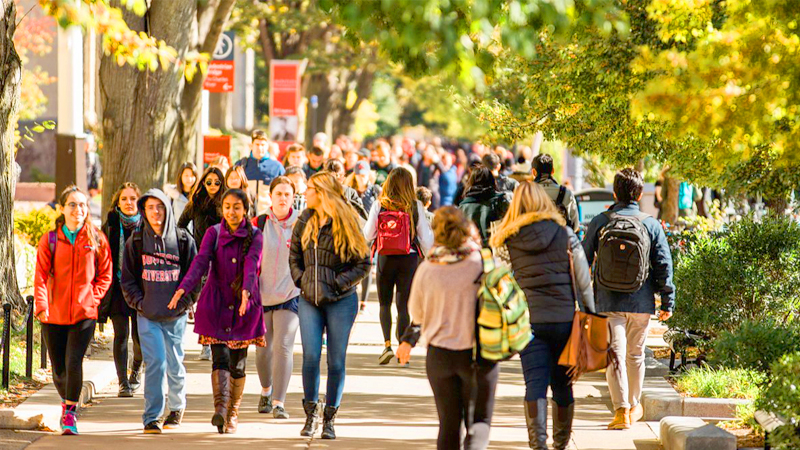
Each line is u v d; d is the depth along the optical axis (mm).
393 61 20266
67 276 25422
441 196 77375
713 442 22781
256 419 27547
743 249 31844
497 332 19344
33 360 32312
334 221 24531
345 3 19219
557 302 21938
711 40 21891
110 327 40062
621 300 26078
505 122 44094
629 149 39594
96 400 29656
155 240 25422
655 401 27594
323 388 32000
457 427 19906
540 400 21688
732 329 31031
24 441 24734
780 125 24656
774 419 21422
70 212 25469
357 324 44656
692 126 20953
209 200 33281
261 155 42406
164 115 45219
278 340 27172
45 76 103250
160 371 25750
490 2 18797
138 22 44375
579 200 66000
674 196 57156
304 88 129250
